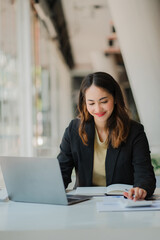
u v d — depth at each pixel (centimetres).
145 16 434
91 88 151
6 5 343
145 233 90
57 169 124
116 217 104
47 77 458
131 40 439
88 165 164
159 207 117
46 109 442
